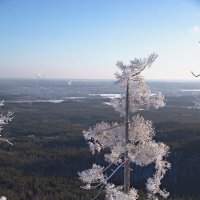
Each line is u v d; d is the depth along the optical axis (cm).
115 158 1348
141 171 8481
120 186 1373
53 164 11519
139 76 1327
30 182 9775
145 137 1331
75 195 8781
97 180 1338
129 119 1357
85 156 11312
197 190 8925
